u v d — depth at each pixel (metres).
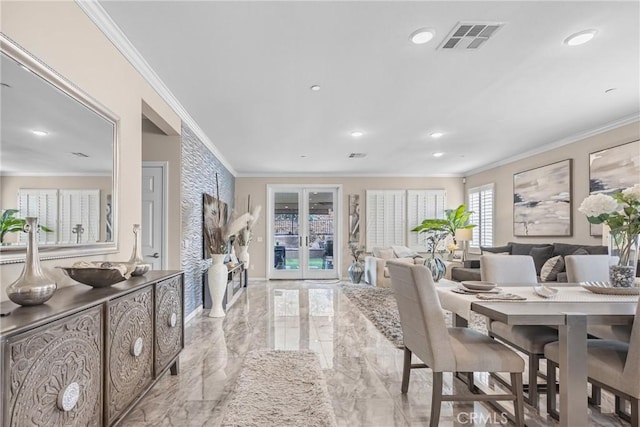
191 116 4.22
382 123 4.52
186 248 4.38
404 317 2.39
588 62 2.89
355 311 5.00
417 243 8.42
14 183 1.55
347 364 3.02
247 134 5.02
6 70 1.51
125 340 1.84
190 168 4.54
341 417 2.17
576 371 1.81
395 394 2.47
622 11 2.22
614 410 2.22
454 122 4.48
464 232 7.29
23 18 1.64
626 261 2.28
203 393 2.47
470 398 1.99
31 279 1.42
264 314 4.83
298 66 2.94
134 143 2.78
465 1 2.12
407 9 2.20
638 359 1.65
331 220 8.52
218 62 2.86
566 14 2.25
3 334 1.07
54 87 1.79
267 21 2.30
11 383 1.10
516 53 2.74
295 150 6.03
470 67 2.97
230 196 7.73
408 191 8.47
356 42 2.57
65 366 1.36
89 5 2.10
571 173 5.18
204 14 2.22
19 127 1.58
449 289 2.48
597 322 1.79
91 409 1.53
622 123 4.37
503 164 6.93
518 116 4.25
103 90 2.32
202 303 5.12
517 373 1.99
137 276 2.40
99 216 2.21
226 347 3.45
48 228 1.77
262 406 2.26
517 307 1.92
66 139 1.89
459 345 2.10
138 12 2.20
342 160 6.91
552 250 5.23
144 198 4.14
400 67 2.97
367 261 7.67
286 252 8.47
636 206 2.21
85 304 1.49
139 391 2.01
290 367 2.92
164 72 3.03
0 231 1.49
